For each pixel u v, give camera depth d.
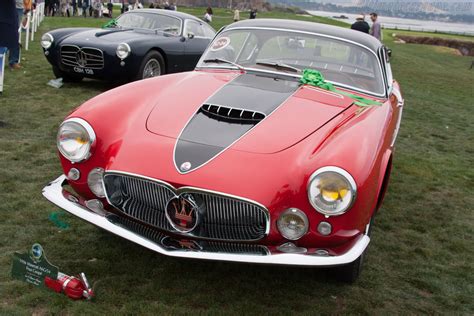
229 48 4.70
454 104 13.62
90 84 9.20
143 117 3.49
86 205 3.28
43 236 3.81
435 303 3.53
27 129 6.29
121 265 3.52
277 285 3.50
